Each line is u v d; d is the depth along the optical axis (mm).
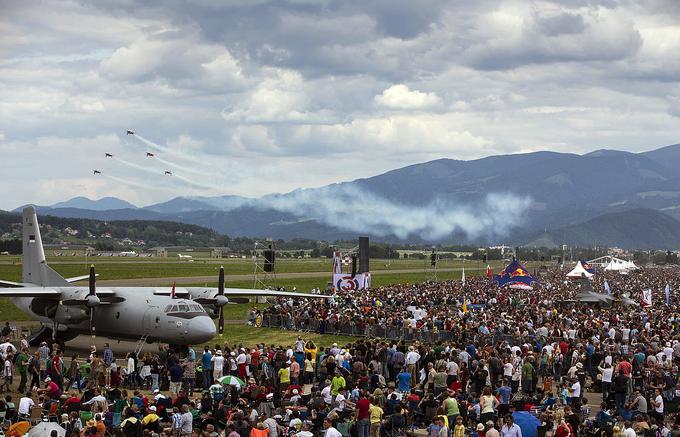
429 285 117625
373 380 38750
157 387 44156
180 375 42781
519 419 31078
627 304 88500
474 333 55969
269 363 45125
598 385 46969
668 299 94500
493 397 34031
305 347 49000
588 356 47531
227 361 44438
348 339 67625
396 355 45781
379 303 79812
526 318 64688
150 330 55250
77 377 43906
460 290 105500
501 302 87438
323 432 32000
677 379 42469
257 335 71062
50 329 62812
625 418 35281
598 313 72625
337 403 34250
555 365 48125
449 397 33500
